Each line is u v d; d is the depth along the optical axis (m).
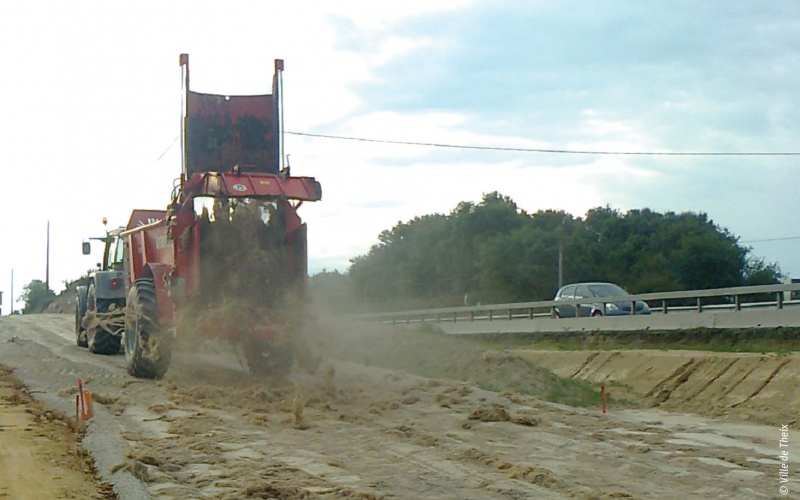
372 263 67.56
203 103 15.26
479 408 11.63
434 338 20.83
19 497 7.22
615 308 26.88
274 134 15.65
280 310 13.82
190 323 13.49
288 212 14.10
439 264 63.88
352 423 10.96
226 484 7.60
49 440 9.69
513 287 57.69
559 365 22.98
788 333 19.00
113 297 19.31
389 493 7.51
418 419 11.39
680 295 22.23
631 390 18.70
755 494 7.86
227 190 13.63
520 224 64.62
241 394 12.79
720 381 16.98
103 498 7.30
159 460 8.41
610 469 8.78
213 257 13.66
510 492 7.62
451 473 8.32
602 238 60.59
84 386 13.75
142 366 14.37
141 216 16.97
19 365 16.67
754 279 52.78
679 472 8.71
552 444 9.98
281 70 15.69
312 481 7.85
